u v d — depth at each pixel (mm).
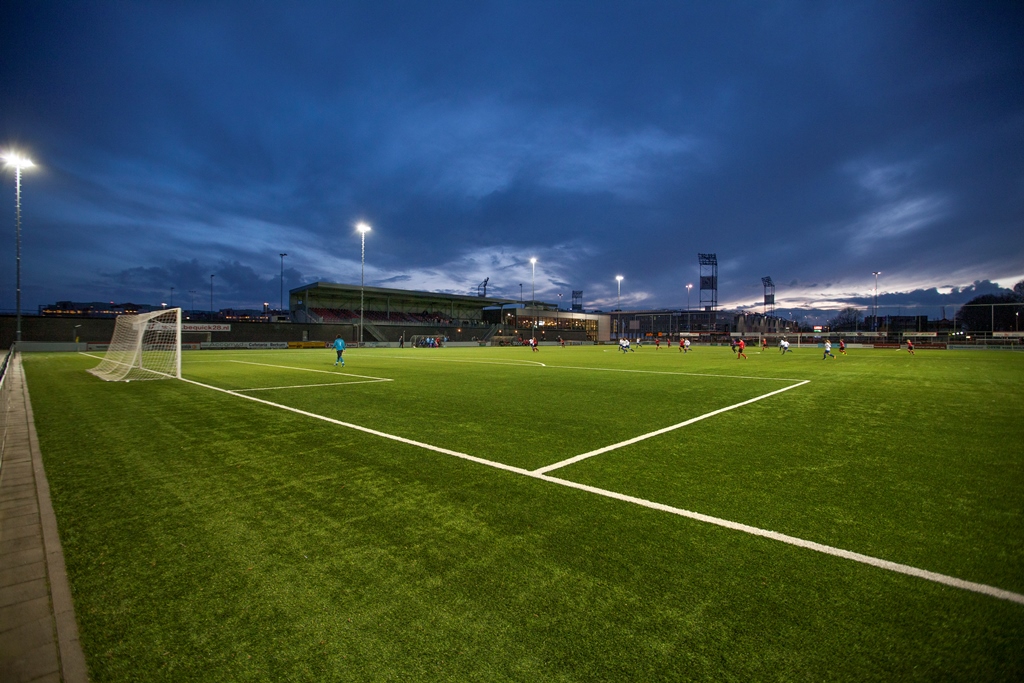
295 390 11312
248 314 107000
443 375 15531
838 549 3035
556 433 6570
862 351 44562
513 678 1895
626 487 4270
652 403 9391
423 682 1880
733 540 3158
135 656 2068
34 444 5906
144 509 3752
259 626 2262
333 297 62500
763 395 10688
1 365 7324
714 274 93875
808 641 2119
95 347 36156
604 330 88188
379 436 6355
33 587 2635
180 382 13109
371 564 2834
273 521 3502
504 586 2572
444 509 3729
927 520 3527
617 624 2238
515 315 74062
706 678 1890
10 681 1919
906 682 1873
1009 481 4477
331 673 1944
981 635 2162
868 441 6129
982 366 21172
